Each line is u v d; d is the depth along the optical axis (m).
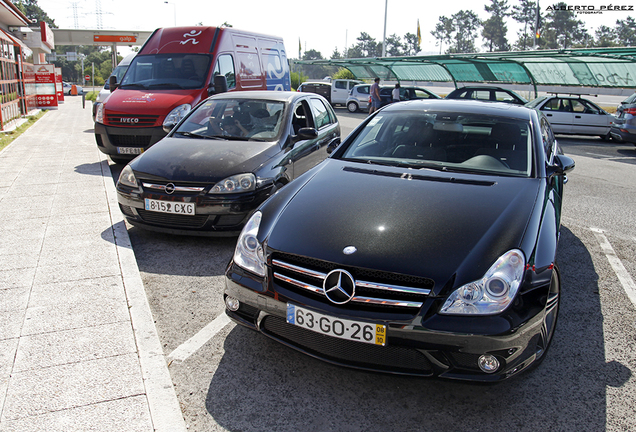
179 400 2.36
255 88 10.30
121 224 4.76
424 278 2.18
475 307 2.13
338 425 2.22
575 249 4.63
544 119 4.46
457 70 24.72
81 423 2.11
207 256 4.25
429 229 2.44
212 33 8.96
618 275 4.02
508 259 2.24
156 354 2.64
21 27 21.78
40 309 3.09
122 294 3.32
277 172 4.71
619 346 2.93
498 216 2.55
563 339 3.00
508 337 2.11
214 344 2.86
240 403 2.35
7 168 7.34
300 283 2.35
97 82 81.62
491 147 3.44
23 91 16.44
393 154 3.52
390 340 2.18
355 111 25.23
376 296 2.22
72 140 10.62
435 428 2.21
